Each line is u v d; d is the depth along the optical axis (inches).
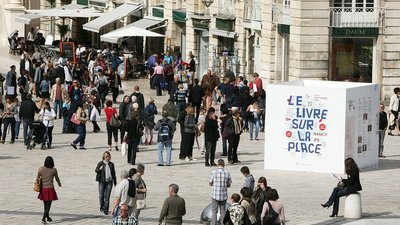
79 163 2180.1
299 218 1680.6
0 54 4067.4
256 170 2096.5
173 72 3179.1
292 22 3016.7
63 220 1688.0
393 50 3019.2
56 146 2379.4
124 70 3425.2
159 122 2144.4
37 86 3038.9
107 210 1734.7
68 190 1930.4
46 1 4451.3
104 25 3599.9
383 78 3026.6
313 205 1788.9
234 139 2158.0
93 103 2630.4
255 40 3213.6
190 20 3467.0
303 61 2997.0
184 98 2630.4
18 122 2472.9
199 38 3474.4
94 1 4023.1
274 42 3107.8
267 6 3105.3
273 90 2084.2
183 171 2098.9
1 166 2146.9
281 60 3115.2
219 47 3363.7
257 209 1528.1
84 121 2330.2
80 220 1686.8
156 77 3122.5
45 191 1667.1
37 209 1766.7
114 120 2311.8
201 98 2635.3
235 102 2477.9
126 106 2305.6
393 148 2383.1
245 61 3253.0
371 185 1979.6
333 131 2060.8
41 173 1668.3
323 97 2059.5
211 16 3380.9
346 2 2992.1
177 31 3582.7
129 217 1441.9
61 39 3870.6
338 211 1722.4
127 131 2150.6
